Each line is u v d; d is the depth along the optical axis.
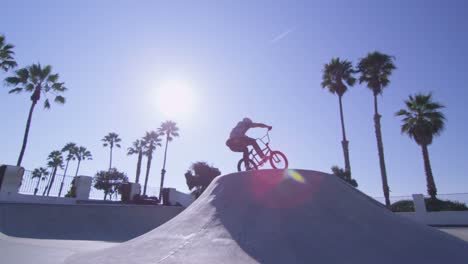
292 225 4.71
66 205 11.42
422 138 21.64
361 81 25.89
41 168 40.25
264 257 3.96
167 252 4.41
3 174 13.16
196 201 6.88
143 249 4.72
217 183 6.82
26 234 9.45
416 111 22.69
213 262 3.91
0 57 19.72
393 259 3.95
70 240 8.87
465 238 9.64
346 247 4.17
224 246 4.32
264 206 5.33
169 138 38.31
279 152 8.14
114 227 11.62
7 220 9.80
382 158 23.19
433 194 20.36
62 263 4.91
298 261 3.85
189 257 4.14
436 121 21.42
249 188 5.99
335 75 27.30
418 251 4.22
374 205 5.80
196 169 30.66
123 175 39.84
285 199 5.47
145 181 37.12
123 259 4.42
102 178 32.84
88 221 11.34
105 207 12.38
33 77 20.70
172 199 22.11
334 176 6.66
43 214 10.71
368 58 25.12
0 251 6.15
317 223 4.75
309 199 5.45
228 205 5.63
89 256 4.98
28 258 5.46
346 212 5.14
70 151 45.09
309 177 6.20
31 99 20.28
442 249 4.38
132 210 13.06
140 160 39.09
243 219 5.03
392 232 4.72
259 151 7.92
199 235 4.80
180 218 5.92
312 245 4.21
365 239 4.40
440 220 18.48
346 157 25.30
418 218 19.23
